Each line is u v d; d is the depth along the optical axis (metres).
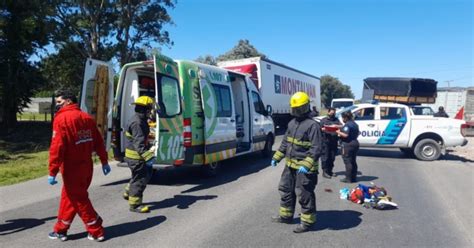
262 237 5.17
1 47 24.17
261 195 7.44
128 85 8.48
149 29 36.69
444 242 5.12
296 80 24.58
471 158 13.97
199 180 8.82
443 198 7.61
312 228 5.58
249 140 10.75
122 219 5.87
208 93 8.79
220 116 9.21
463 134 12.86
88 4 32.78
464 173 10.71
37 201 6.95
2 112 26.38
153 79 8.86
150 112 7.00
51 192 7.67
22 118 39.25
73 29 33.88
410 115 13.04
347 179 8.95
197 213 6.22
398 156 13.98
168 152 7.62
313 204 5.35
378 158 13.38
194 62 8.68
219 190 7.83
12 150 15.78
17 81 25.62
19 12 25.14
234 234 5.27
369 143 13.30
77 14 33.44
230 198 7.19
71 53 34.44
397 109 13.21
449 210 6.71
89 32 34.69
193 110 8.25
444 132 12.87
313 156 5.16
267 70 19.62
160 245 4.84
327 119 9.61
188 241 4.99
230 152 9.67
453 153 15.37
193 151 8.18
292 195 5.64
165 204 6.74
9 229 5.40
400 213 6.45
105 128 8.28
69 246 4.78
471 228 5.73
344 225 5.75
